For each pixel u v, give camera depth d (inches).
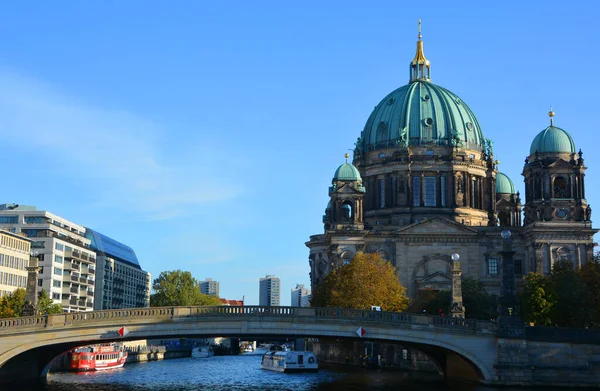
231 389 4057.6
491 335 3668.8
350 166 7126.0
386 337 3614.7
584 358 3631.9
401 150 7362.2
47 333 3452.3
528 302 5172.2
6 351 3430.1
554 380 3612.2
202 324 3538.4
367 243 6840.6
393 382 4306.1
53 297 7509.8
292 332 3580.2
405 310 5772.6
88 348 5831.7
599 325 5191.9
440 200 7332.7
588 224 6515.8
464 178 7386.8
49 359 4188.0
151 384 4367.6
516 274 6752.0
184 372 5615.2
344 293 5669.3
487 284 6752.0
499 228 6835.6
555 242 6505.9
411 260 6806.1
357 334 3595.0
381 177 7470.5
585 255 6491.1
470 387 3700.8
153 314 3518.7
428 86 7790.4
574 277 5226.4
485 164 7588.6
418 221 7042.3
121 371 5625.0
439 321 3668.8
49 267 7445.9
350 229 6860.2
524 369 3622.0
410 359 5580.7
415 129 7514.8
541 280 5270.7
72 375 5029.5
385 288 5698.8
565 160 6663.4
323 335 3590.1
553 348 3646.7
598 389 3580.2
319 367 6235.2
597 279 5305.1
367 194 7534.5
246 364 7066.9
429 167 7342.5
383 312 3644.2
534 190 6668.3
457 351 3651.6
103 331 3479.3
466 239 6820.9
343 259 6781.5
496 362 3654.0
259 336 3730.3
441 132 7500.0
